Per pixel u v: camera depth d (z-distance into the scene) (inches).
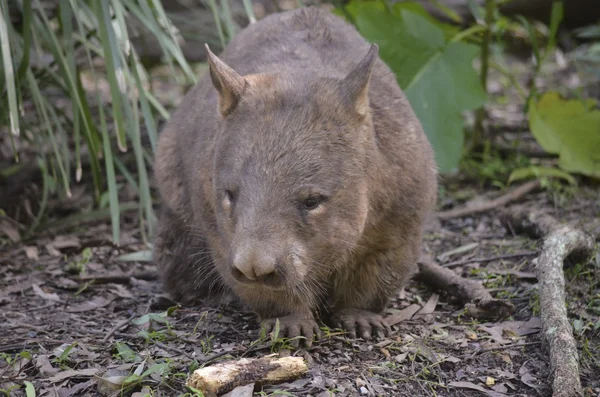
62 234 469.1
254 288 321.1
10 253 442.6
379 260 335.6
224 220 294.8
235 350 317.7
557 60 777.6
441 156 472.4
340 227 293.7
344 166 292.2
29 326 349.4
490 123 608.7
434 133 474.6
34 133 479.2
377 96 329.1
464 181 531.8
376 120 321.4
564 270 388.5
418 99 479.5
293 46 356.2
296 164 284.5
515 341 332.8
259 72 335.3
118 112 378.6
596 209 473.7
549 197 490.6
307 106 294.2
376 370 306.0
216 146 307.4
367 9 490.6
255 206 280.1
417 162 330.0
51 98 605.6
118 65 374.9
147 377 297.0
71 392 292.0
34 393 285.3
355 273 339.3
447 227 469.1
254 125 293.7
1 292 394.0
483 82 555.8
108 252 450.3
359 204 298.5
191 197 355.6
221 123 308.0
